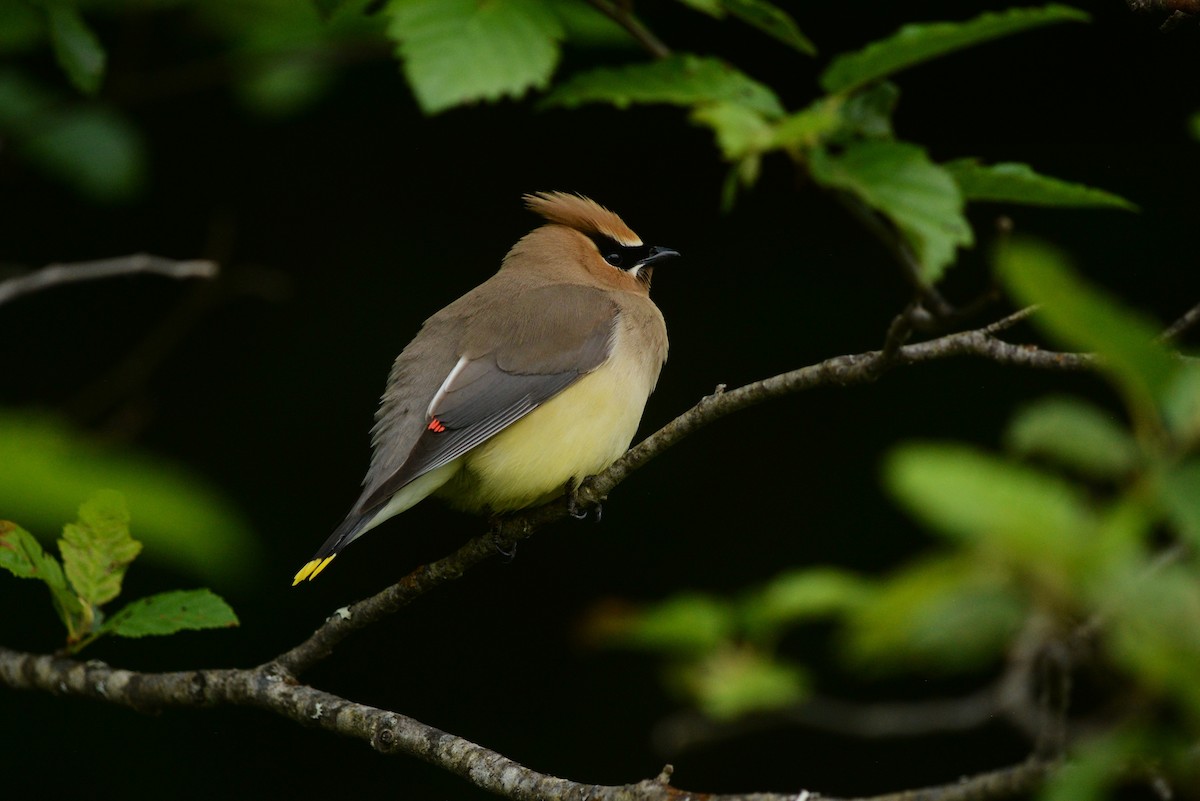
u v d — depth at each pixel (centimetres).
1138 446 342
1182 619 341
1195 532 317
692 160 1373
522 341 869
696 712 714
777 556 1252
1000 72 1296
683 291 1329
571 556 1280
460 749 616
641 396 902
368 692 1259
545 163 1394
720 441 1291
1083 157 1277
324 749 1226
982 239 1267
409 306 1371
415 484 842
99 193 1018
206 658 1234
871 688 1145
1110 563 340
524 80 530
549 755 1237
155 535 326
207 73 1002
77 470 325
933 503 344
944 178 461
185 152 1403
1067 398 1235
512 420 846
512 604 1279
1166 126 1267
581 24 657
